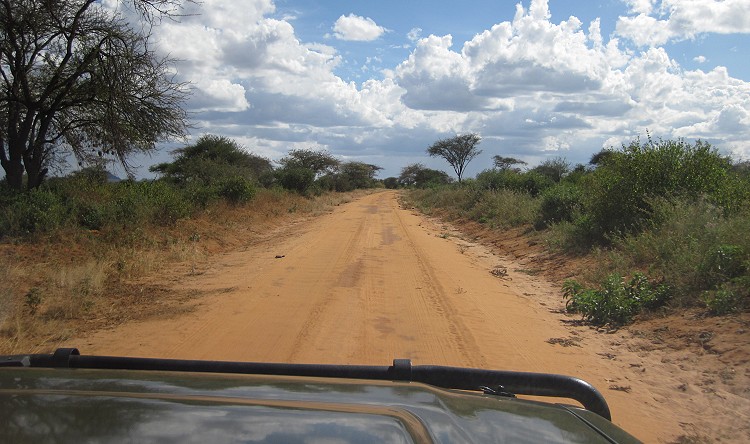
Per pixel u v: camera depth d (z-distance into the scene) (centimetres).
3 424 155
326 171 6512
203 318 791
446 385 252
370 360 621
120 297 914
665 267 920
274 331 727
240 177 2494
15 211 1303
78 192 1717
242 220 2077
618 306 824
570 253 1380
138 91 1728
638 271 1024
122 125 1766
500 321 816
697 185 1299
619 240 1228
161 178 3136
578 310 891
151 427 154
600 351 686
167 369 248
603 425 218
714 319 735
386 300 925
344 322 779
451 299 948
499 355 654
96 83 1666
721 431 464
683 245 988
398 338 711
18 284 908
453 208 3136
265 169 4566
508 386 253
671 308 815
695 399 534
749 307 739
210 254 1440
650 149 1381
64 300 848
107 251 1205
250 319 786
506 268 1352
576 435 200
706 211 1084
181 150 3634
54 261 1100
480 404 222
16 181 1680
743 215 1070
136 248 1293
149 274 1110
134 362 249
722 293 755
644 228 1247
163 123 1780
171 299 911
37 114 1741
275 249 1534
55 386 194
